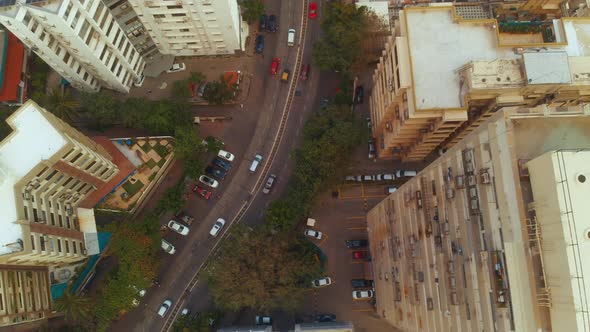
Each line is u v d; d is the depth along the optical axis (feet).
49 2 189.26
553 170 91.50
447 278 136.36
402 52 197.36
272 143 282.56
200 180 274.16
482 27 199.11
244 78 290.56
